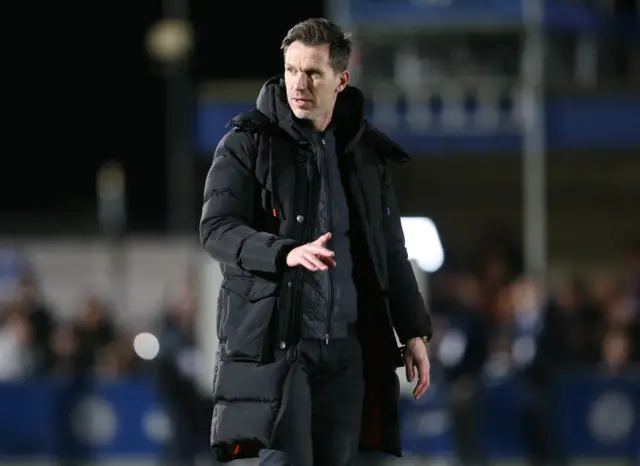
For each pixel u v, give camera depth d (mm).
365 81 63094
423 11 62438
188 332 44688
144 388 49406
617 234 78000
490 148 63594
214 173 15859
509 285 54656
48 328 51281
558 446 46375
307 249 14805
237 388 15461
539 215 63469
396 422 16562
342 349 16062
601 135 63906
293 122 15906
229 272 15750
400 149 16734
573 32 64812
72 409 49531
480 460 45031
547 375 45969
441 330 46625
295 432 15328
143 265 89312
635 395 48438
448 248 73562
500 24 62500
